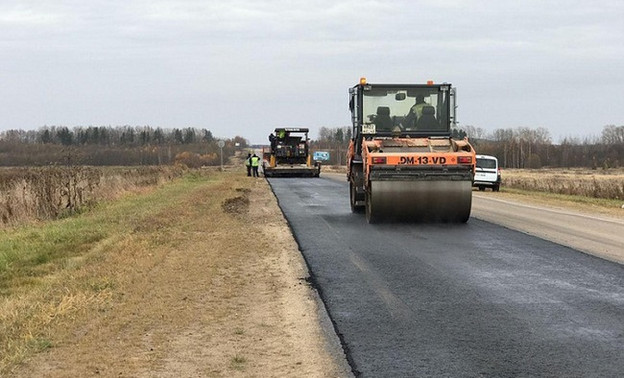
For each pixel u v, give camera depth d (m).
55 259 10.94
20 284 9.20
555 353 5.91
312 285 8.80
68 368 5.48
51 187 17.55
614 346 6.12
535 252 11.47
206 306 7.60
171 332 6.55
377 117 17.14
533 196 27.91
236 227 14.84
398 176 14.88
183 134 118.88
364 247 11.98
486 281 9.02
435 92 17.17
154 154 82.69
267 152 45.56
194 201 21.11
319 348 6.11
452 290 8.48
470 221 16.12
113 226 14.41
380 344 6.23
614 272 9.67
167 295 8.05
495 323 6.93
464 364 5.64
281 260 10.62
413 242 12.59
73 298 7.75
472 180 14.95
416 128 17.12
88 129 102.50
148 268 9.68
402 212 15.09
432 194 14.93
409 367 5.58
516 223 16.03
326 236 13.42
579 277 9.30
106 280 8.77
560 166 109.62
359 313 7.37
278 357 5.86
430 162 14.85
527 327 6.77
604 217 18.27
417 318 7.14
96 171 23.48
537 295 8.19
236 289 8.51
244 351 6.01
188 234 13.47
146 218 15.84
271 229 14.52
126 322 6.86
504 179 43.28
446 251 11.53
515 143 109.88
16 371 5.41
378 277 9.30
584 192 29.66
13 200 16.30
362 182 17.47
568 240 13.05
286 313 7.36
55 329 6.53
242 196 24.67
